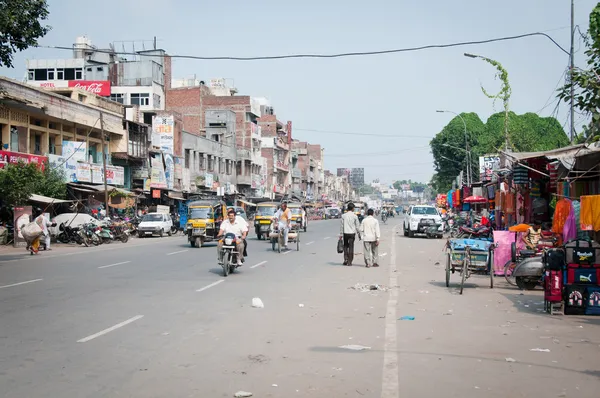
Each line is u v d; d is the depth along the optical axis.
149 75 70.38
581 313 10.41
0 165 31.36
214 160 70.56
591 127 10.87
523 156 18.81
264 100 106.44
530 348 7.79
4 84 33.06
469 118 79.25
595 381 6.25
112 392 5.84
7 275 16.33
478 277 16.22
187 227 28.83
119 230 34.62
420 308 11.07
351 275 16.58
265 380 6.26
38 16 20.44
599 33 11.12
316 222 73.94
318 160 143.88
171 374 6.49
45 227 27.61
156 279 15.48
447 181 84.19
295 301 11.84
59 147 39.47
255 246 28.67
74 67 70.62
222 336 8.48
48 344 7.96
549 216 22.16
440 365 6.89
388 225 63.06
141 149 49.56
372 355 7.36
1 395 5.73
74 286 13.99
